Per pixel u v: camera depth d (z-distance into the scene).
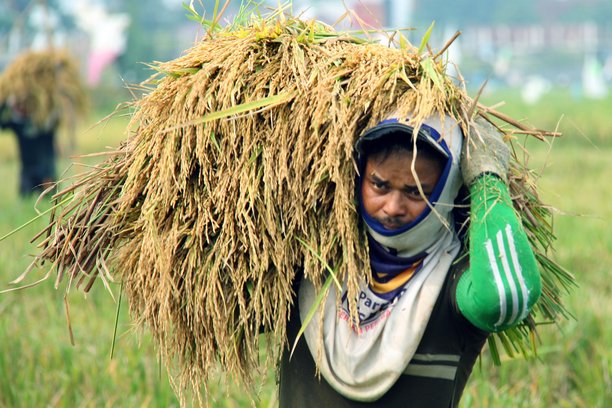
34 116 23.08
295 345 5.69
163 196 5.70
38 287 14.66
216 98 5.63
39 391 10.27
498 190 5.27
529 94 76.06
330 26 6.08
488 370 11.16
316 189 5.47
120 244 6.13
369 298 5.55
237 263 5.67
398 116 5.25
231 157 5.62
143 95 6.09
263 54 5.69
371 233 5.45
